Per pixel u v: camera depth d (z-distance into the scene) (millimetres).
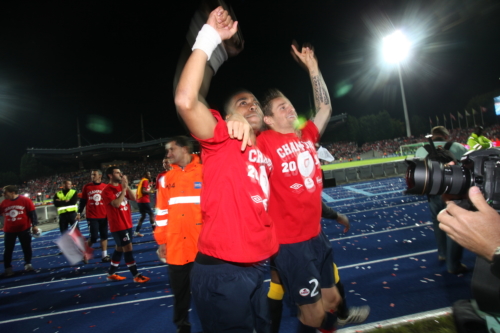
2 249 10797
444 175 980
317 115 3340
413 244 5598
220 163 1768
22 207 7027
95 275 6094
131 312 4109
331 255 2830
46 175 58750
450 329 2711
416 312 3201
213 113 1812
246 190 1770
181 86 1554
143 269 6164
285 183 2568
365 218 8570
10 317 4371
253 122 2551
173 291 3135
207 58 1604
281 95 2881
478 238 823
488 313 886
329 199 13711
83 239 6176
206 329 1765
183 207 3180
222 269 1710
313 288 2525
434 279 3955
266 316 1921
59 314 4297
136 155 65062
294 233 2566
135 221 14180
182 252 3121
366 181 19625
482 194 929
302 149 2701
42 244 10734
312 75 3498
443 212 958
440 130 4648
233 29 1656
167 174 3416
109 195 5285
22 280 6328
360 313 3090
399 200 10961
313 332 3096
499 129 43875
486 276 892
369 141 65438
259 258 1747
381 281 4098
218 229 1726
